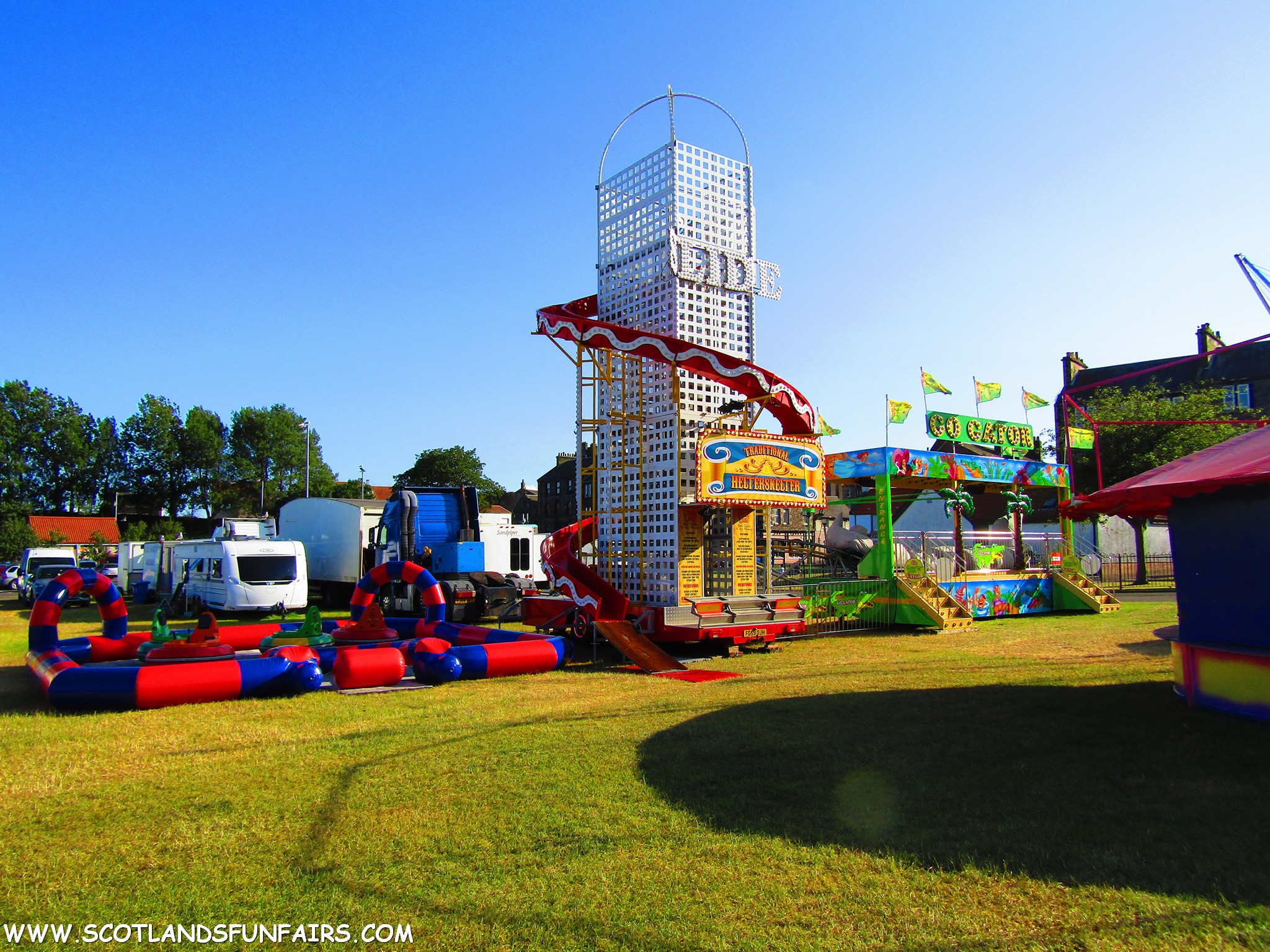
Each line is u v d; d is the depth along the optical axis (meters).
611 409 13.13
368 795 4.87
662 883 3.58
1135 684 8.36
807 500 12.84
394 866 3.80
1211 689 6.92
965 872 3.62
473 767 5.47
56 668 8.37
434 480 63.38
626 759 5.64
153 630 10.55
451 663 9.15
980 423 18.16
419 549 17.98
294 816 4.51
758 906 3.35
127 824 4.41
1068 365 44.34
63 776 5.34
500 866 3.78
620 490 13.44
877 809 4.52
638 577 12.88
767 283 14.41
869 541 21.31
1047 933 3.06
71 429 63.69
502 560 20.03
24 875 3.73
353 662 8.82
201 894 3.51
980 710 7.14
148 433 66.94
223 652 9.22
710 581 12.55
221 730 6.68
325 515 22.09
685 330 13.25
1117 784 4.91
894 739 6.09
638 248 14.23
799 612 12.56
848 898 3.40
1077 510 8.71
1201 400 30.45
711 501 11.62
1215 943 2.94
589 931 3.15
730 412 13.42
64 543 51.78
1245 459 6.66
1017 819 4.30
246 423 70.00
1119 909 3.23
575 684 9.02
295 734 6.52
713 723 6.74
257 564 17.81
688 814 4.48
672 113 13.62
